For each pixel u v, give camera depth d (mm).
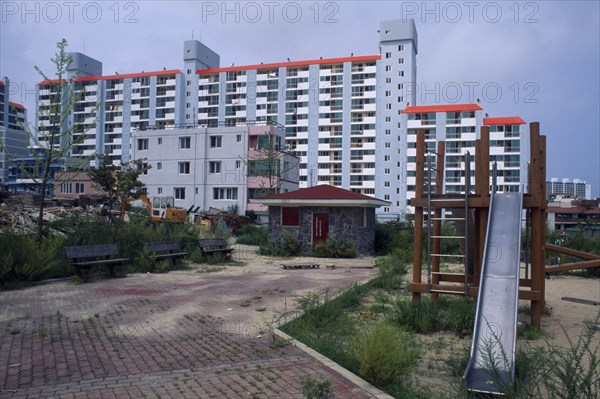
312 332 8328
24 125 16703
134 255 17000
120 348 7414
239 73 88500
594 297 14305
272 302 11273
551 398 5184
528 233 11625
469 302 9688
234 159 48969
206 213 42625
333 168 85250
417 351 6758
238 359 6918
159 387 5777
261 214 48062
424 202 10617
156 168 50938
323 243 24266
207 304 10945
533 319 9664
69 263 14602
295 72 86812
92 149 91125
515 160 72875
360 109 83688
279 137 52250
